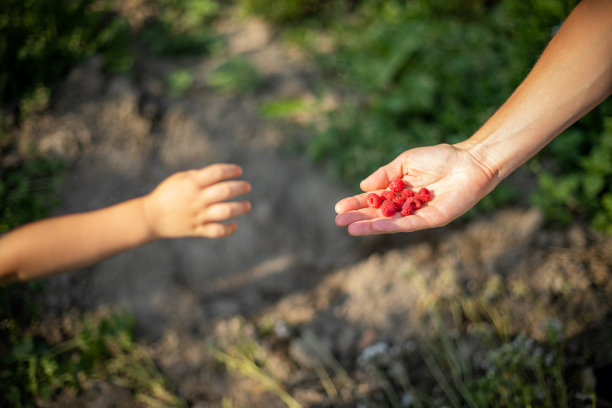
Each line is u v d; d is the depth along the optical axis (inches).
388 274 45.3
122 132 51.3
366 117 50.8
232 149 51.1
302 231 47.8
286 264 46.7
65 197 48.2
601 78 33.8
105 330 43.1
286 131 51.7
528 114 34.9
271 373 42.6
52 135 50.2
